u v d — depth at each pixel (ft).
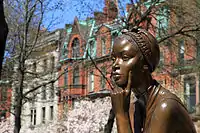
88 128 105.09
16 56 77.77
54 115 141.79
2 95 89.92
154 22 72.79
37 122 161.68
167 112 7.45
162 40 60.39
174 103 7.57
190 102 98.78
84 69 73.00
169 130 7.47
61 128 116.88
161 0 64.08
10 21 75.61
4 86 86.89
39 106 162.30
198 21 63.36
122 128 7.75
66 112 120.67
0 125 117.80
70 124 108.78
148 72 7.89
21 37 75.36
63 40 108.68
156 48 7.93
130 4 62.75
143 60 7.77
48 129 126.11
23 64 73.46
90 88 134.10
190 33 66.28
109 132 55.93
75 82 137.69
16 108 73.82
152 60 7.86
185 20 63.77
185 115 7.64
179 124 7.54
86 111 107.34
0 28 19.49
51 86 86.53
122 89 7.84
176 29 65.05
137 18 67.51
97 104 107.86
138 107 8.17
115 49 7.88
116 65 7.80
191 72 81.00
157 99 7.75
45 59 102.42
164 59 71.87
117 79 7.77
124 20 62.80
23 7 74.59
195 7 63.93
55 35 114.83
